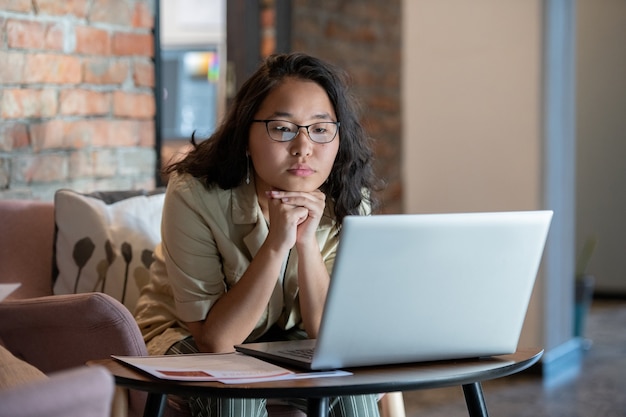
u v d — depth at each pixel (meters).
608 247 7.20
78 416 0.92
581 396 4.28
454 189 4.84
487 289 1.72
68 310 2.09
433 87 4.88
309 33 5.10
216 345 2.09
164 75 6.40
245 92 2.19
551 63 4.63
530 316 4.67
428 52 4.88
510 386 4.46
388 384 1.55
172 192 2.23
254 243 2.22
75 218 2.69
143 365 1.64
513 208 4.68
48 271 2.74
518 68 4.65
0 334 2.25
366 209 2.41
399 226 1.58
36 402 0.89
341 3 5.34
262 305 2.09
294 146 2.07
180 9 6.38
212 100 6.33
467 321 1.72
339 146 2.26
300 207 2.07
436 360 1.77
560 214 4.84
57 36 3.23
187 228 2.18
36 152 3.16
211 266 2.19
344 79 2.29
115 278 2.66
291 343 1.89
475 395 1.82
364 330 1.63
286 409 2.20
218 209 2.21
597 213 7.22
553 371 4.74
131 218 2.76
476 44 4.75
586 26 7.13
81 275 2.66
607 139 7.15
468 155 4.80
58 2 3.22
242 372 1.60
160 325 2.37
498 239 1.69
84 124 3.35
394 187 5.76
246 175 2.23
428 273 1.65
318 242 2.30
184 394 1.51
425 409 4.05
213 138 2.29
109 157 3.46
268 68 2.16
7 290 2.44
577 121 7.22
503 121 4.70
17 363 1.65
